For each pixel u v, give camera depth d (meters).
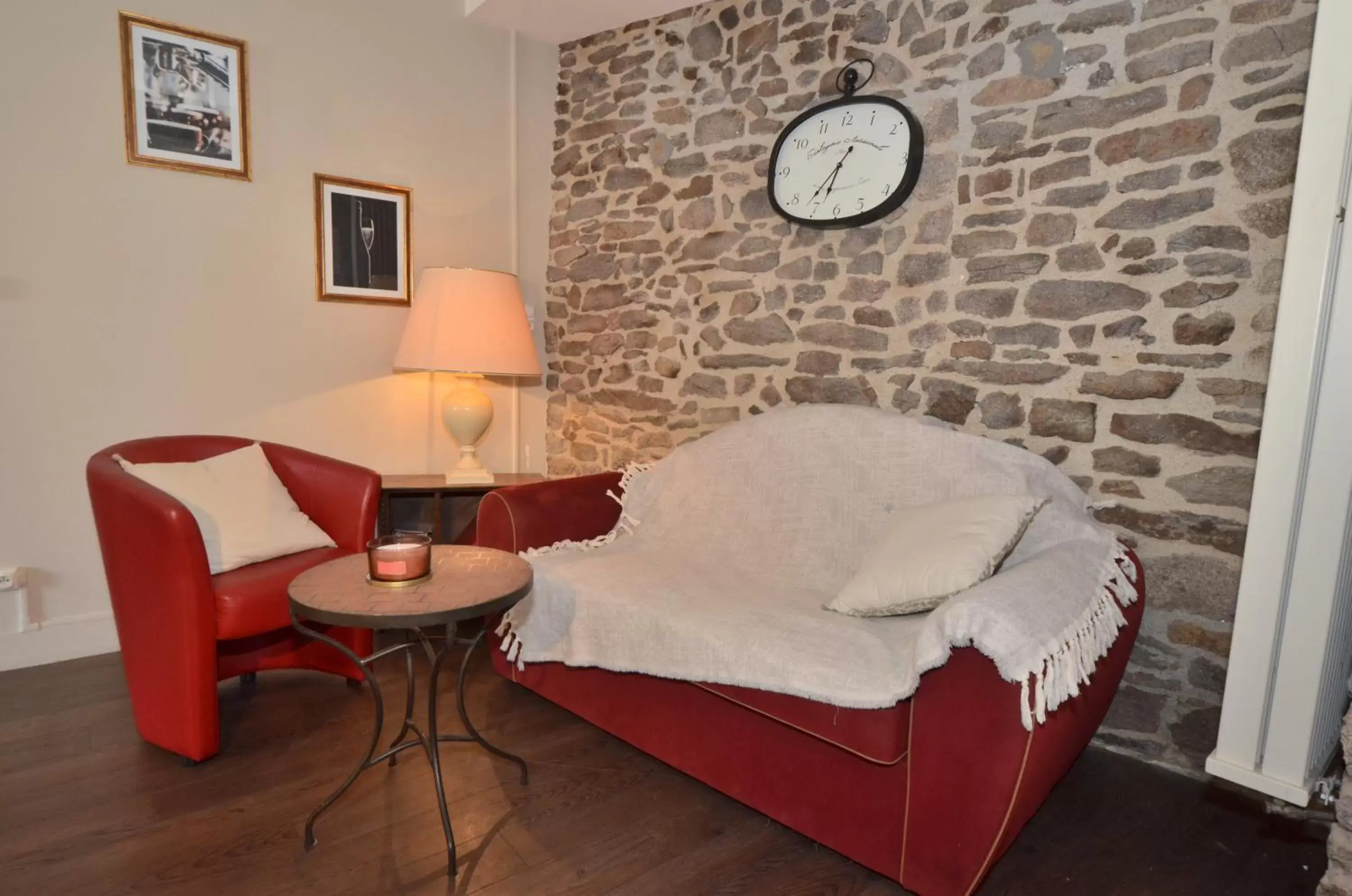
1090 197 2.20
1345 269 1.69
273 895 1.56
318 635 1.78
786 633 1.80
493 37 3.58
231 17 2.88
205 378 2.94
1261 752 1.85
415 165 3.40
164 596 1.97
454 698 2.51
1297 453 1.74
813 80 2.82
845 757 1.68
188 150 2.83
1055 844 1.79
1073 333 2.25
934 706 1.50
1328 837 1.76
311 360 3.19
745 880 1.66
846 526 2.35
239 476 2.45
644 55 3.39
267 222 3.03
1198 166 2.02
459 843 1.75
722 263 3.13
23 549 2.62
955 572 1.72
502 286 3.11
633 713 2.12
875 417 2.44
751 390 3.06
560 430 3.87
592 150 3.64
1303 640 1.77
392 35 3.28
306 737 2.21
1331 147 1.69
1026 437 2.36
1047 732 1.45
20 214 2.54
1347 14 1.66
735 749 1.88
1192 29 2.01
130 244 2.74
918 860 1.55
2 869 1.61
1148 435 2.13
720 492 2.63
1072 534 1.99
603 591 2.12
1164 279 2.09
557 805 1.92
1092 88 2.19
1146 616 2.15
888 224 2.63
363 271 3.29
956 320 2.48
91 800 1.87
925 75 2.52
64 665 2.66
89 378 2.70
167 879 1.59
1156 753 2.16
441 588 1.73
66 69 2.58
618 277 3.54
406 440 3.49
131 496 1.99
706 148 3.17
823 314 2.82
